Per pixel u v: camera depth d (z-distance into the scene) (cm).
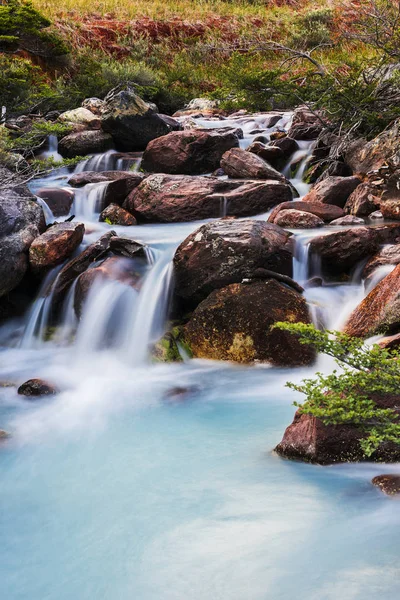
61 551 401
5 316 887
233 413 618
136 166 1421
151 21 2692
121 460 527
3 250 866
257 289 776
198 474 493
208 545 396
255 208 1102
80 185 1252
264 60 2391
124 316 821
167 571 373
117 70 2138
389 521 409
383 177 1019
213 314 775
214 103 2080
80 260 885
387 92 1268
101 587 362
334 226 975
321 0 2972
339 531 401
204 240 823
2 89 1617
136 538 409
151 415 623
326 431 487
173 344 786
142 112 1545
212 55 2612
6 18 1814
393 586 342
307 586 348
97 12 2664
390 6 1360
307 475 477
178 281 832
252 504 440
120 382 718
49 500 466
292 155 1376
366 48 2094
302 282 833
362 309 711
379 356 435
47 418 625
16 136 1541
